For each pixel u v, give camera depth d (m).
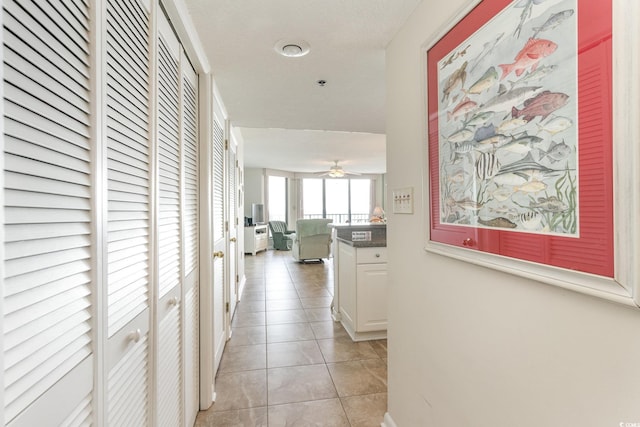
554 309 0.70
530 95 0.73
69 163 0.60
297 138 4.66
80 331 0.63
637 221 0.53
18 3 0.48
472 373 0.99
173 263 1.29
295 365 2.29
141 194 0.95
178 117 1.37
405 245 1.44
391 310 1.60
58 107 0.57
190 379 1.60
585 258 0.61
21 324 0.49
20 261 0.49
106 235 0.72
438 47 1.12
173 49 1.29
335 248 3.32
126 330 0.84
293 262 6.46
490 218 0.87
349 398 1.90
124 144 0.83
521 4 0.75
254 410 1.79
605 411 0.60
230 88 2.12
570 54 0.63
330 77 1.95
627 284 0.54
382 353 2.49
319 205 9.63
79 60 0.63
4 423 0.45
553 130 0.68
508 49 0.80
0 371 0.44
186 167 1.54
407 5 1.28
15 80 0.47
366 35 1.50
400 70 1.45
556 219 0.67
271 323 3.11
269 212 8.52
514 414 0.82
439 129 1.12
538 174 0.72
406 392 1.44
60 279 0.58
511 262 0.80
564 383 0.68
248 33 1.46
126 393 0.85
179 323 1.38
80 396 0.63
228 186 2.82
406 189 1.40
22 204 0.49
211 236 1.89
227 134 2.79
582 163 0.61
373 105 2.47
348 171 9.20
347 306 2.94
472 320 0.98
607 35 0.56
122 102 0.81
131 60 0.87
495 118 0.84
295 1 1.24
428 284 1.24
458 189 1.02
